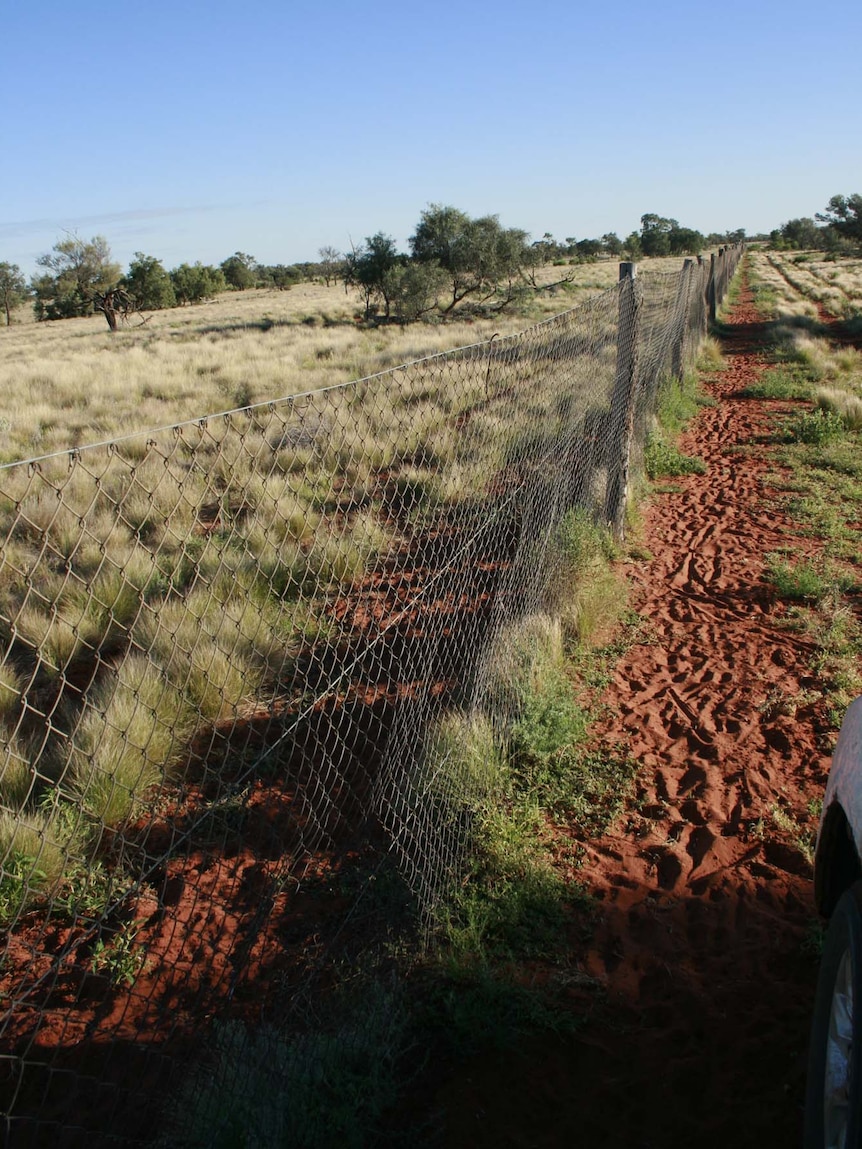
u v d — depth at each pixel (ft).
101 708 13.78
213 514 26.07
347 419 32.42
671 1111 8.00
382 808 12.14
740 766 13.66
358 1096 7.83
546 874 11.00
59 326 181.47
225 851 11.44
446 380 33.86
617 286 23.09
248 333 104.99
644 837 12.10
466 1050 8.64
